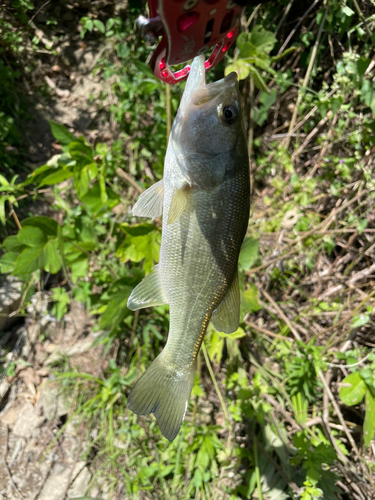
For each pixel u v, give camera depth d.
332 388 0.70
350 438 0.63
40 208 0.81
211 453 0.61
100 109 0.89
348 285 0.75
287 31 0.82
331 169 0.79
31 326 0.75
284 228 0.77
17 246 0.58
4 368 0.71
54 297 0.74
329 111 0.78
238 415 0.62
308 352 0.63
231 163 0.30
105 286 0.73
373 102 0.70
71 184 0.82
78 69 0.90
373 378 0.57
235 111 0.30
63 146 0.62
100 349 0.74
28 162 0.84
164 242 0.32
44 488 0.61
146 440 0.64
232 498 0.59
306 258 0.75
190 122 0.30
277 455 0.64
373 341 0.71
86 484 0.61
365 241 0.76
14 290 0.76
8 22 0.81
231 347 0.68
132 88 0.80
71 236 0.66
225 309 0.33
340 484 0.63
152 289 0.34
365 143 0.75
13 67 0.85
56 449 0.64
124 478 0.62
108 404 0.66
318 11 0.76
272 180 0.79
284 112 0.85
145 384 0.34
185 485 0.59
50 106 0.88
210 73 0.76
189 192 0.30
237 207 0.31
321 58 0.81
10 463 0.63
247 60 0.58
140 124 0.84
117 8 0.86
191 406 0.67
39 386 0.70
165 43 0.21
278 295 0.78
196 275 0.32
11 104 0.84
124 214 0.77
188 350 0.34
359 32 0.68
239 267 0.61
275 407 0.66
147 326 0.70
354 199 0.72
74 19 0.89
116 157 0.73
